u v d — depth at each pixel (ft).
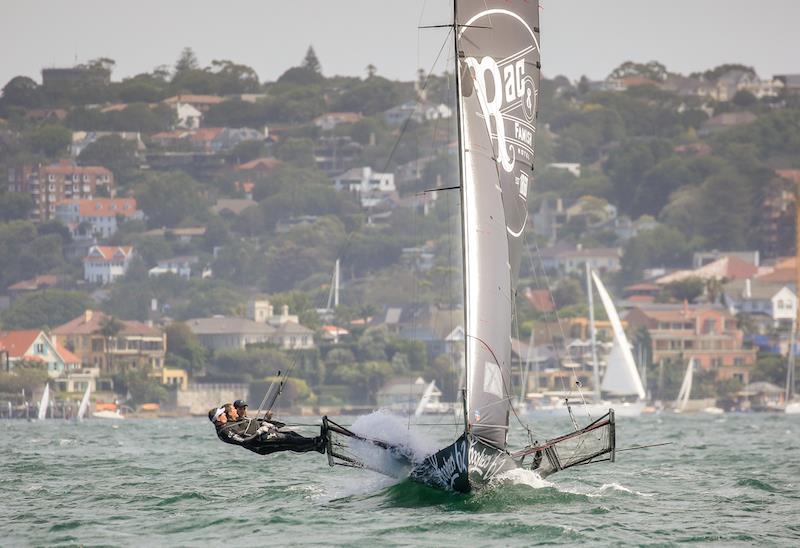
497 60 395.96
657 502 393.29
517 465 380.99
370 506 376.48
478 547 314.14
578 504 376.89
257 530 341.00
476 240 356.59
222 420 362.74
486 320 355.36
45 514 377.09
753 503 394.73
